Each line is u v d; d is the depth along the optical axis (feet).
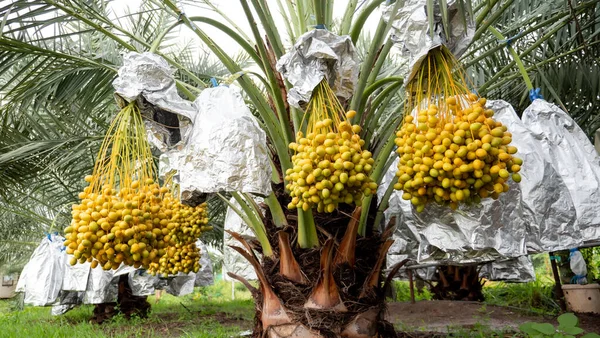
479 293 25.73
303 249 9.71
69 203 22.90
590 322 18.30
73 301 27.27
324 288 9.20
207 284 27.32
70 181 21.76
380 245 10.33
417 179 7.00
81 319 27.86
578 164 10.27
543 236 10.11
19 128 18.12
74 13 11.16
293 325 9.17
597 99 15.15
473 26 8.24
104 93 15.15
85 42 17.63
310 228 9.63
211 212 26.20
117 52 17.38
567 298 21.67
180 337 18.21
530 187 10.07
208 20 10.25
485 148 6.52
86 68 14.34
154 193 8.43
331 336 9.01
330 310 9.09
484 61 18.08
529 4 14.61
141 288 25.90
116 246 7.44
